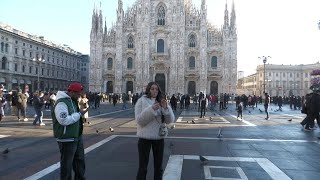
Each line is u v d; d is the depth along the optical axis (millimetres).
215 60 98875
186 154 14312
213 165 12258
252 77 184750
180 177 10555
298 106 61969
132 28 101312
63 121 8062
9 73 87875
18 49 92688
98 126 25719
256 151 15211
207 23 99375
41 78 105000
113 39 101625
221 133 20812
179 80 98062
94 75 100500
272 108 61812
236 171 11406
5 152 13953
